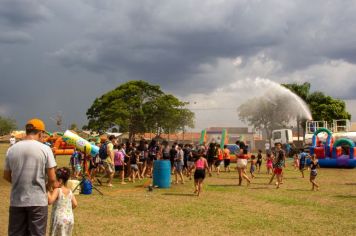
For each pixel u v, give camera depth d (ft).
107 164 53.67
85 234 27.45
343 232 28.73
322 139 134.41
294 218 33.45
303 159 70.95
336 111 205.67
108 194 46.39
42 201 17.65
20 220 17.49
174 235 27.55
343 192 50.29
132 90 207.92
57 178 19.92
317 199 44.16
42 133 18.83
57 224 19.47
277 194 47.93
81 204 39.17
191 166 64.54
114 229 28.96
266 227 30.09
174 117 213.25
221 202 41.34
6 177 17.90
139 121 213.87
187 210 36.52
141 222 31.37
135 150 59.77
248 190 51.65
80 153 61.82
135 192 48.47
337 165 95.96
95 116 214.07
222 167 96.22
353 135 133.08
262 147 258.98
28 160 17.53
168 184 53.57
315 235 27.86
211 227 29.94
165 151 62.13
